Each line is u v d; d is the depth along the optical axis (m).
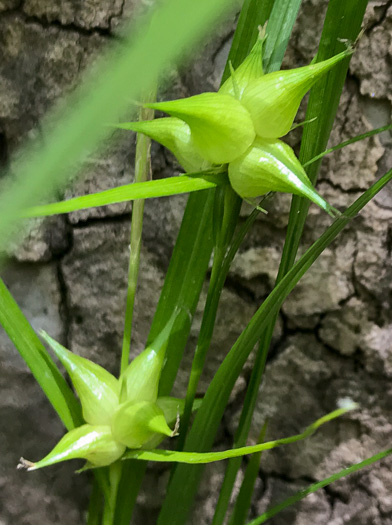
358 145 0.10
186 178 0.05
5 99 0.10
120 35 0.10
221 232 0.07
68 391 0.08
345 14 0.06
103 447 0.07
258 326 0.07
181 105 0.05
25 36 0.10
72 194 0.10
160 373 0.08
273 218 0.10
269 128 0.05
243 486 0.10
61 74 0.10
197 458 0.06
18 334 0.08
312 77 0.05
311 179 0.07
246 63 0.06
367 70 0.10
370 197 0.06
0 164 0.10
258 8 0.07
